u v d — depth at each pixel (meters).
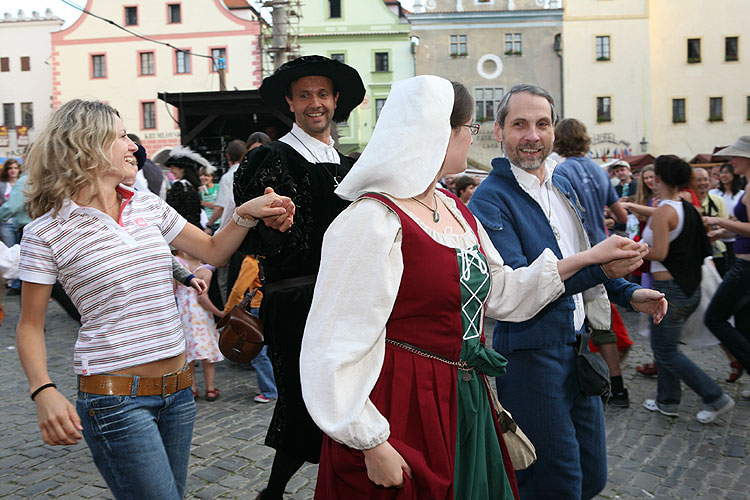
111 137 1.87
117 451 1.82
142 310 1.86
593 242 3.80
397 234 1.59
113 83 31.53
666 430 4.09
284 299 2.58
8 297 9.23
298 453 2.63
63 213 1.82
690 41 31.59
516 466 1.96
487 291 1.79
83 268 1.81
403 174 1.58
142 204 2.00
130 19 31.44
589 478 2.38
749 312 4.50
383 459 1.46
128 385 1.83
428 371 1.62
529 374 2.25
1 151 34.50
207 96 12.87
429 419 1.57
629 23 31.06
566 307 2.27
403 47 31.75
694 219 4.12
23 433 4.10
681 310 4.12
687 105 31.77
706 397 4.14
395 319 1.62
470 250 1.76
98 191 1.87
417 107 1.61
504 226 2.28
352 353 1.47
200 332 4.60
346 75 2.80
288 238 2.52
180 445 1.99
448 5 31.50
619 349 4.82
